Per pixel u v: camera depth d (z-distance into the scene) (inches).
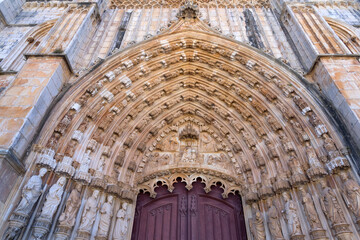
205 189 386.3
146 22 527.2
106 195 336.5
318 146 319.3
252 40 472.4
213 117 458.3
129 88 422.6
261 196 341.4
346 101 304.8
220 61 448.1
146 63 437.4
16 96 302.7
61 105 336.2
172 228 360.5
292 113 360.8
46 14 578.2
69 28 423.8
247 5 568.7
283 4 502.0
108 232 314.0
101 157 358.3
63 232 270.4
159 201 386.3
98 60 400.2
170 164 407.5
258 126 402.3
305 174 314.8
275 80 389.4
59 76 350.3
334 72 339.9
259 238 319.0
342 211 268.1
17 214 246.2
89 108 366.9
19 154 267.4
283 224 309.3
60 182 291.6
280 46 457.7
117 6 570.3
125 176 377.7
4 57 470.0
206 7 566.6
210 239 349.4
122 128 399.2
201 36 454.6
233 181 393.4
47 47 384.2
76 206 296.0
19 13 578.9
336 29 530.3
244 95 424.8
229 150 424.2
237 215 368.8
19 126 271.4
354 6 573.9
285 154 354.6
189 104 480.4
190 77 478.0
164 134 452.4
